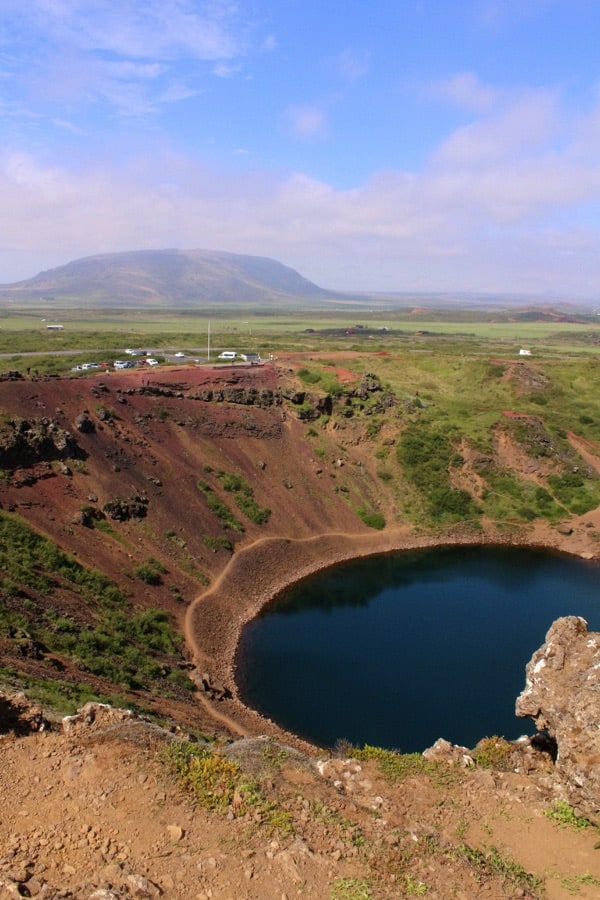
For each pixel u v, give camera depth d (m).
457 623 53.34
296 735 36.97
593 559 71.25
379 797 19.77
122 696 31.86
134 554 53.50
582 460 87.69
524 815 19.42
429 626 52.66
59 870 13.76
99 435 64.19
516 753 24.08
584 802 18.83
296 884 14.23
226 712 37.97
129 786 17.05
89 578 47.09
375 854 15.88
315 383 93.00
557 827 18.73
